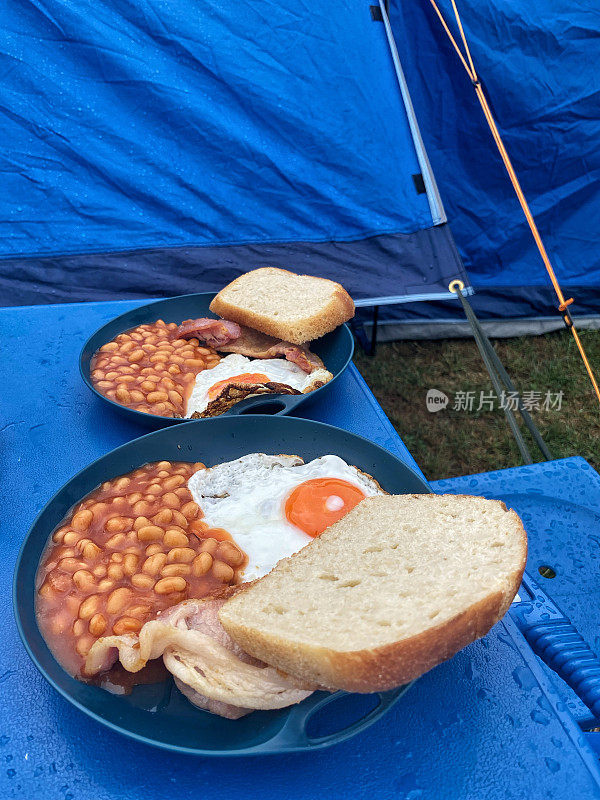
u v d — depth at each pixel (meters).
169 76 0.72
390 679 0.23
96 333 0.48
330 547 0.30
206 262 0.77
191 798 0.24
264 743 0.23
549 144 0.82
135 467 0.37
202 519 0.34
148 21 0.71
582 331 1.02
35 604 0.28
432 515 0.32
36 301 0.74
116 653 0.26
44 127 0.71
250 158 0.75
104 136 0.73
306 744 0.23
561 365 0.98
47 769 0.25
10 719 0.26
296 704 0.25
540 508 0.51
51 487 0.38
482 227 0.90
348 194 0.78
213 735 0.25
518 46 0.76
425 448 0.84
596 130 0.80
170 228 0.77
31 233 0.74
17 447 0.41
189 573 0.30
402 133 0.78
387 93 0.77
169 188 0.75
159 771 0.25
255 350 0.49
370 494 0.35
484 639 0.30
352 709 0.27
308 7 0.74
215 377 0.46
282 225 0.79
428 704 0.28
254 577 0.31
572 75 0.77
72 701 0.24
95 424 0.43
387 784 0.25
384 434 0.44
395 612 0.25
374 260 0.78
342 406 0.46
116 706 0.25
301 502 0.34
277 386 0.43
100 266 0.75
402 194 0.79
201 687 0.25
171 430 0.37
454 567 0.27
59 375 0.48
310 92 0.75
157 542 0.32
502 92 0.78
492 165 0.85
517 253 0.92
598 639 0.42
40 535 0.31
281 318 0.48
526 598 0.39
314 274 0.77
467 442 0.85
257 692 0.24
